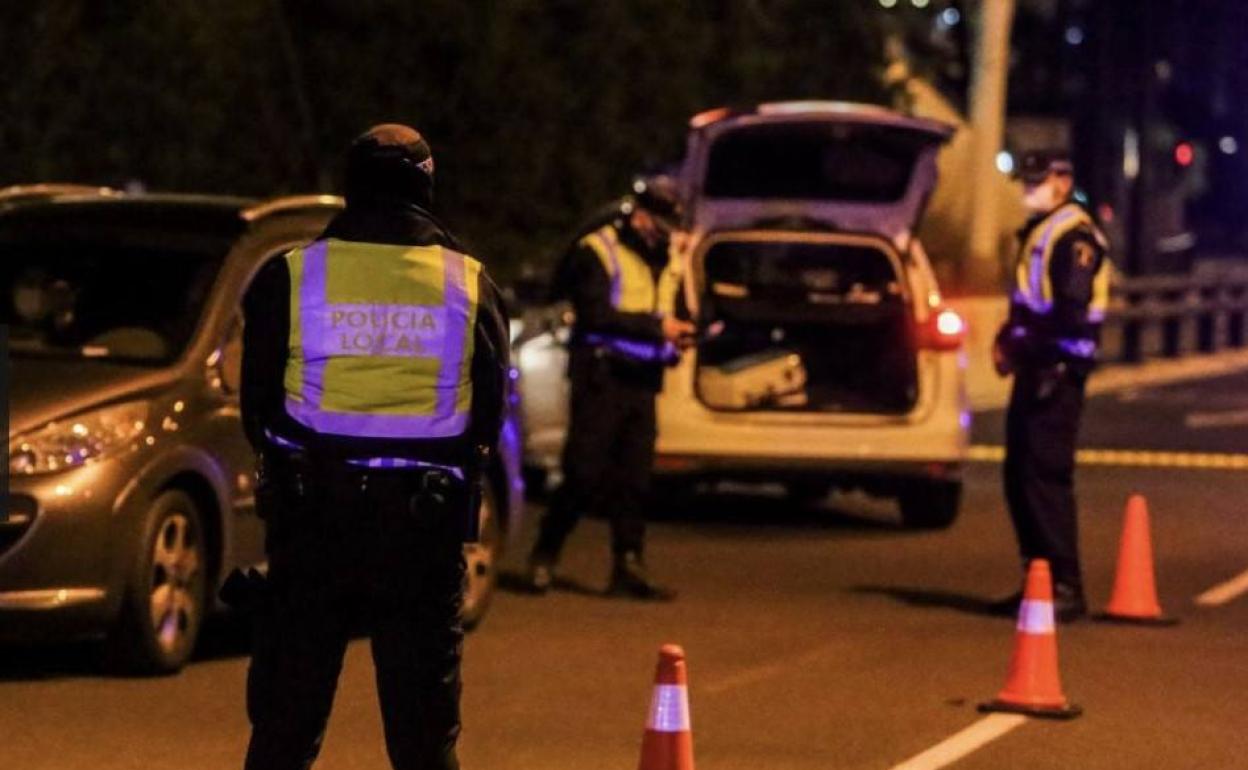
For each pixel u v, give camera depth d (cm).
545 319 3472
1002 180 6575
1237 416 5209
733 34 5303
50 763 1789
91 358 2161
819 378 3272
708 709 2039
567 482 2630
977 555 3045
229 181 4056
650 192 2602
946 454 3155
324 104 4153
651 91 4597
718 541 3147
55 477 2006
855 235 3197
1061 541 2547
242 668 2167
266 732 1345
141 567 2058
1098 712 2064
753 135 3172
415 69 4200
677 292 3123
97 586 2023
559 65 4447
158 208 2353
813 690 2134
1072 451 2550
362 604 1338
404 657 1341
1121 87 8338
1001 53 6488
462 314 1336
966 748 1906
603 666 2228
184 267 2262
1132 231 7838
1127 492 3766
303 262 1332
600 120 4450
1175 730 1994
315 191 4125
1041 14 9106
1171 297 7188
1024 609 2058
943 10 6919
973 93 6512
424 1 4162
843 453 3133
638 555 2645
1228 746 1934
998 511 3503
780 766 1830
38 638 2022
